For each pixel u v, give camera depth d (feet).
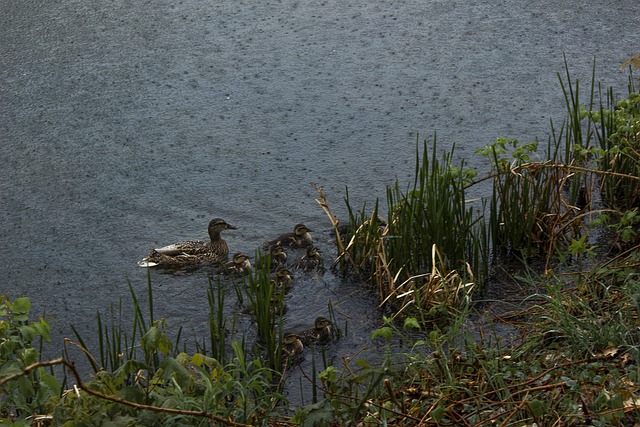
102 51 66.90
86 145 54.65
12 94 61.31
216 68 63.57
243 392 25.29
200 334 38.09
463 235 41.22
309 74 62.18
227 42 67.56
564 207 45.60
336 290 40.88
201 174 51.11
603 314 31.42
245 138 54.60
